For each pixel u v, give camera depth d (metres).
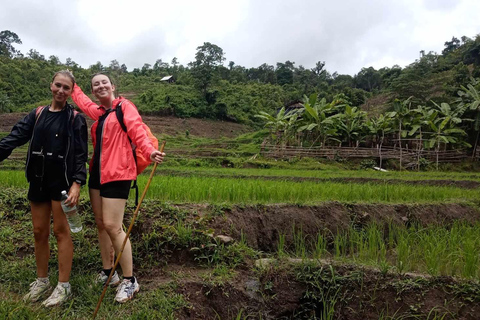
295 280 4.42
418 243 5.59
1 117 46.66
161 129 47.91
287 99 66.06
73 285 3.69
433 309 3.90
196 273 4.19
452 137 27.84
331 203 7.11
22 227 4.72
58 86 3.41
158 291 3.67
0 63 61.81
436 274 4.35
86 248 4.38
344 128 29.14
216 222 5.23
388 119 28.48
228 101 62.53
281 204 6.49
